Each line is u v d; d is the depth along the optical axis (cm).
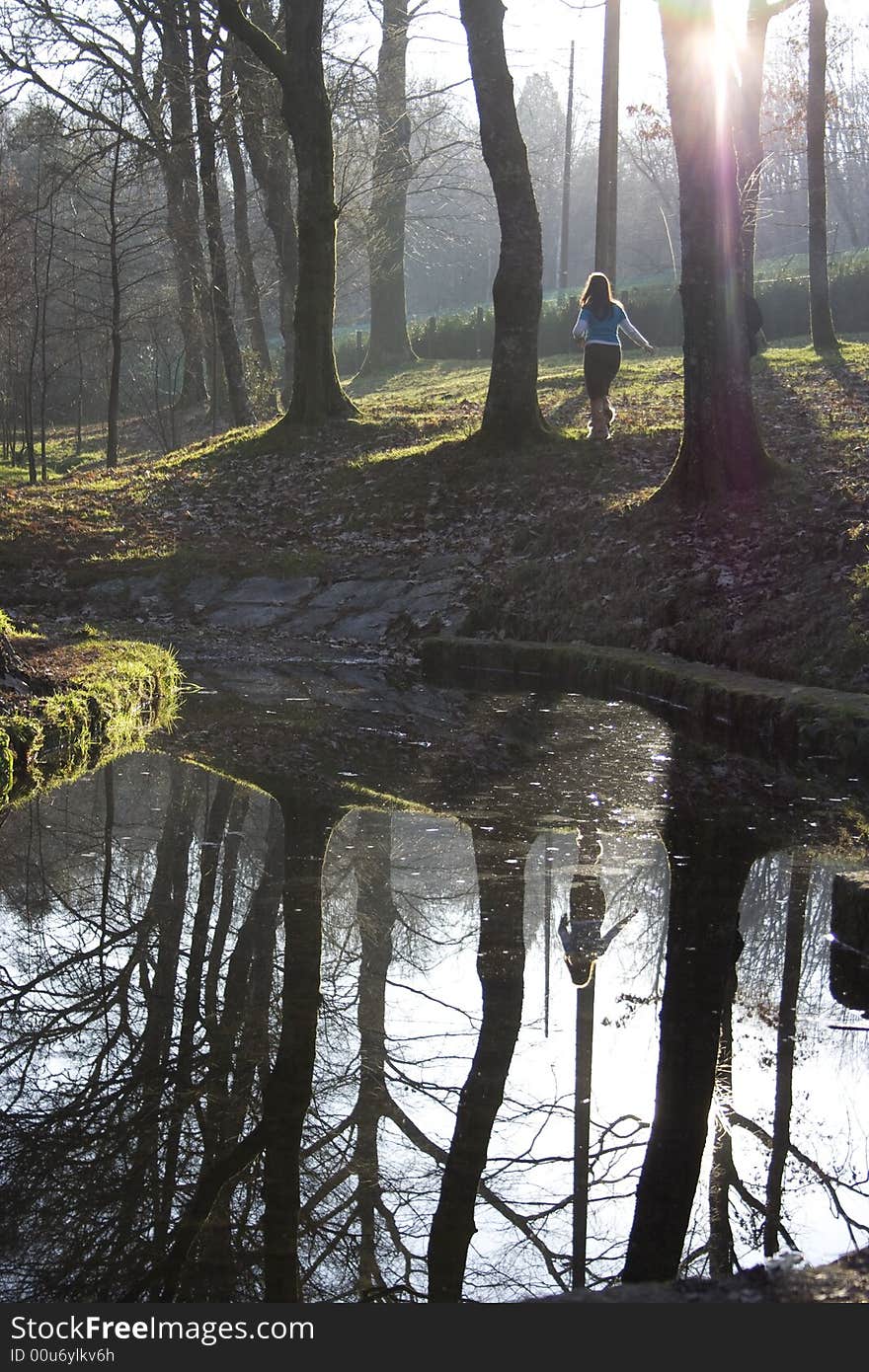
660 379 2119
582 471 1530
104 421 4812
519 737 856
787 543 1134
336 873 525
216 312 2594
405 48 2839
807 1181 285
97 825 602
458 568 1393
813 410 1656
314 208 1894
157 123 2467
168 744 821
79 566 1522
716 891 508
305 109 1858
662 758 787
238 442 1958
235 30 1817
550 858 554
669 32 1220
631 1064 346
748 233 2367
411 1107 317
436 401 2181
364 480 1684
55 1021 369
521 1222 266
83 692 863
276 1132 303
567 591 1263
